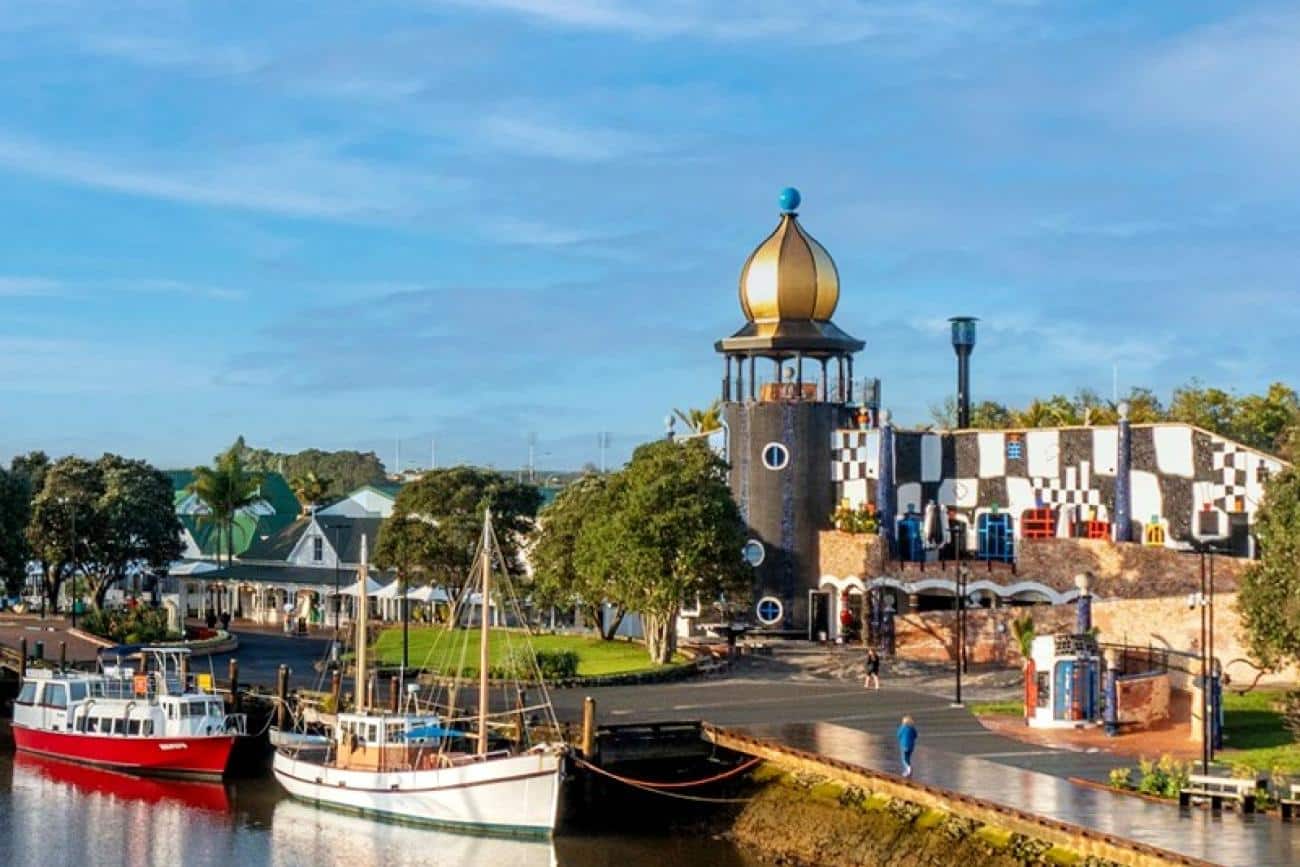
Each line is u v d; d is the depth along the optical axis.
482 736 72.00
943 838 58.03
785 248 116.25
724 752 73.00
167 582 158.50
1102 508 108.75
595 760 71.44
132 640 115.69
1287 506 71.12
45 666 105.00
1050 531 110.44
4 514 130.25
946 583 107.88
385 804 73.75
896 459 113.88
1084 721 74.38
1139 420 147.62
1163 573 101.12
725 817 69.50
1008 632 98.75
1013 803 56.59
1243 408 156.75
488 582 73.00
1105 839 51.25
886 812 61.84
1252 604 71.44
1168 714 76.25
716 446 117.88
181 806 78.06
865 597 107.69
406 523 123.12
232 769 86.38
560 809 69.38
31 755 91.50
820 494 115.38
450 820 71.44
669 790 71.94
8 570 132.38
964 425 123.00
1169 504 106.44
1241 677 86.69
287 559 150.00
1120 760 65.62
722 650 104.12
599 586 100.75
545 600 115.56
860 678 94.44
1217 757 66.06
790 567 114.75
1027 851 54.62
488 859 66.69
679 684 92.62
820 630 113.94
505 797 69.75
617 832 70.12
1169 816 54.41
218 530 158.62
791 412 115.44
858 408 116.69
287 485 177.38
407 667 96.75
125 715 87.06
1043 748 68.75
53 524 139.12
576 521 113.00
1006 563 108.44
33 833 72.38
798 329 115.94
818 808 64.81
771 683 92.62
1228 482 104.62
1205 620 73.62
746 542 103.06
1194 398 157.50
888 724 76.12
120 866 66.56
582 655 104.94
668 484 98.19
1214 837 51.12
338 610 132.75
